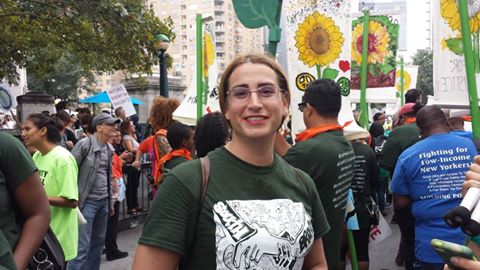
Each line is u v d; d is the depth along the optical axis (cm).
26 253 224
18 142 231
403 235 496
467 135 408
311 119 313
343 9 357
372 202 479
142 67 1162
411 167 356
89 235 506
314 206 202
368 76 689
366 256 468
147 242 172
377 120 1064
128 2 1021
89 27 1085
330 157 288
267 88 183
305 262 204
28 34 1132
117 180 680
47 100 1331
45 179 385
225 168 181
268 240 171
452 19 284
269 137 184
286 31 362
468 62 262
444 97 290
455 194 341
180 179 176
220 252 170
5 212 223
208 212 174
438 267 346
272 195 182
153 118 554
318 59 358
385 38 672
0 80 1304
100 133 521
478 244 170
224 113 194
